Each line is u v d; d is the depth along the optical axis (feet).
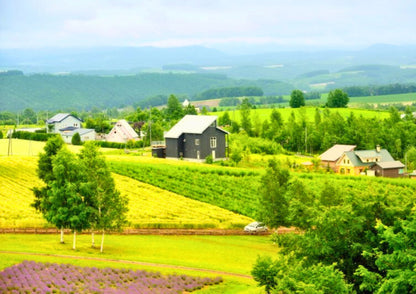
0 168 502.79
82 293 205.57
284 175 364.99
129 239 337.52
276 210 346.13
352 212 187.93
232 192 484.33
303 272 162.20
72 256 269.85
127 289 218.59
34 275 217.97
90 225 298.97
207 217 402.93
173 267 268.62
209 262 288.30
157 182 494.59
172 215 402.72
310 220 195.83
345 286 151.23
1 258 243.40
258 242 346.74
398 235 159.63
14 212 371.97
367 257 175.42
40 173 324.80
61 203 297.53
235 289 233.76
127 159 607.37
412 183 554.87
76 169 299.38
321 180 544.62
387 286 145.69
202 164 607.37
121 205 308.19
